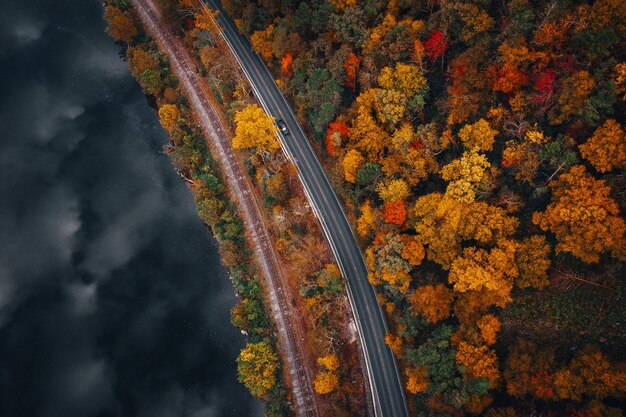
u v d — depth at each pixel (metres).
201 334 152.75
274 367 136.25
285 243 142.12
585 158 97.88
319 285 135.88
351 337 133.75
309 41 141.62
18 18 194.62
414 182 116.62
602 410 90.12
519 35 101.25
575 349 99.94
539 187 101.88
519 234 106.25
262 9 148.75
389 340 121.19
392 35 120.06
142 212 167.00
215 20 171.50
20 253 163.62
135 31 178.25
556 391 95.31
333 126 129.12
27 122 179.25
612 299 98.75
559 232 97.69
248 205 154.38
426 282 115.62
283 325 142.88
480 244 108.50
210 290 156.88
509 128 108.38
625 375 89.12
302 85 140.00
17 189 170.25
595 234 92.56
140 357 151.75
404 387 126.56
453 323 113.38
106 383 149.62
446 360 105.44
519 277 104.44
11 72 186.25
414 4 119.88
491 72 105.50
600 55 95.56
